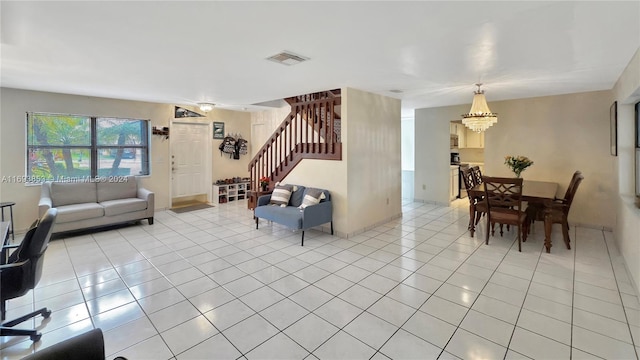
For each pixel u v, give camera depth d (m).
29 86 4.26
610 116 4.40
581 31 2.25
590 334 2.15
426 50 2.67
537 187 4.44
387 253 3.81
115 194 5.14
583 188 4.84
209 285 2.94
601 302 2.57
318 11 1.92
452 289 2.84
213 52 2.72
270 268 3.35
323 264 3.46
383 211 5.20
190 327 2.27
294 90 4.50
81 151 5.17
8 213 4.50
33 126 4.70
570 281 2.97
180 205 6.76
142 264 3.46
